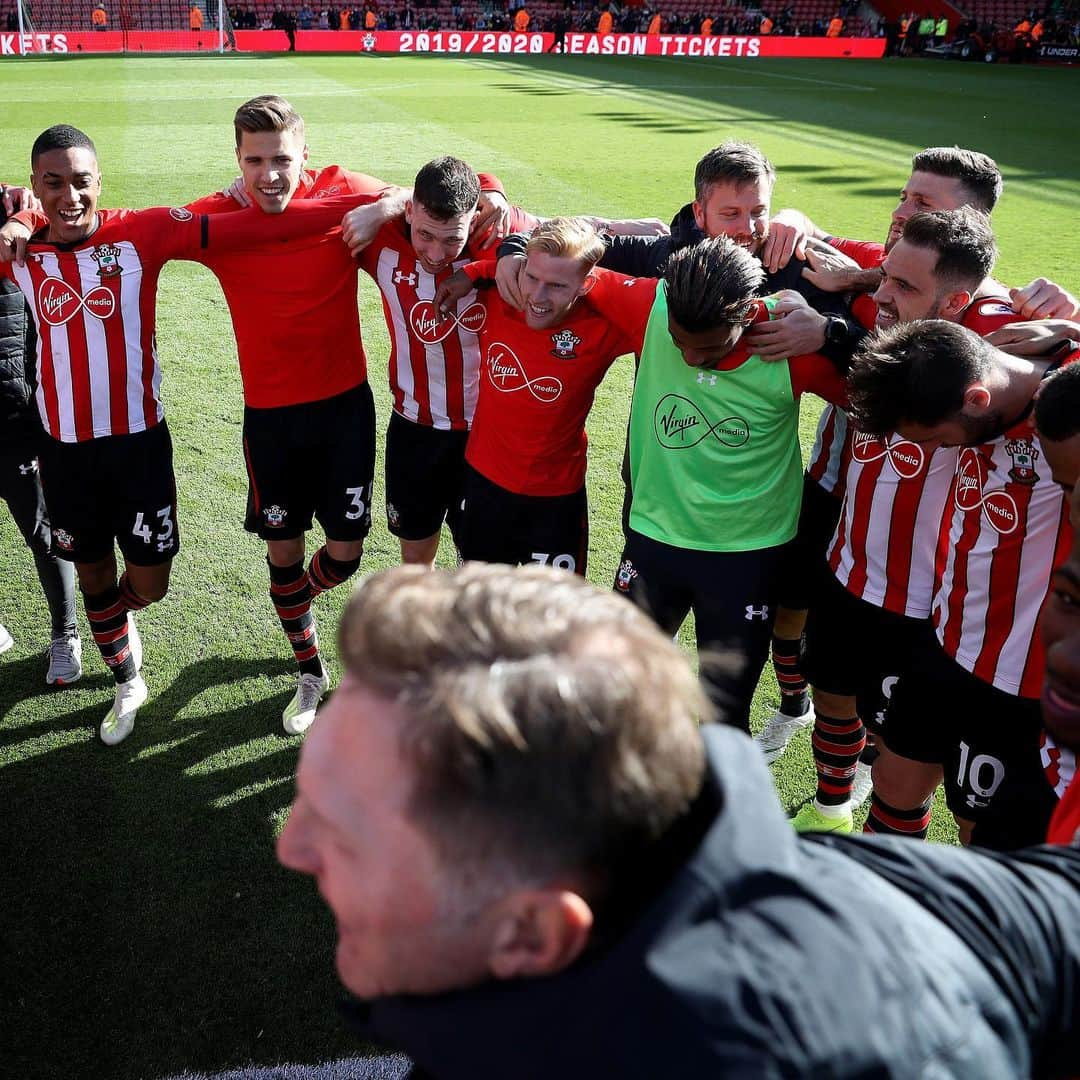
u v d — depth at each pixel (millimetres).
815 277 2586
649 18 36438
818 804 2805
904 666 2385
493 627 627
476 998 642
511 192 10430
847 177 11914
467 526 3059
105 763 2939
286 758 2986
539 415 2785
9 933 2352
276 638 3598
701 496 2445
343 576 3367
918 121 17016
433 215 2717
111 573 3033
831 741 2695
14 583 3859
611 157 12703
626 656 630
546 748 579
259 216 2891
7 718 3121
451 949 639
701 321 2121
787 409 2379
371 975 682
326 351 3049
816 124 16375
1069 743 1118
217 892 2496
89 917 2406
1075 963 755
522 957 631
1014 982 719
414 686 613
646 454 2527
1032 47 31781
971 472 2018
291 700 3262
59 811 2740
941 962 690
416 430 3287
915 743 2229
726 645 2518
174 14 32688
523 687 587
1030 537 1925
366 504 3250
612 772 596
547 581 682
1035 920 765
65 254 2768
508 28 36000
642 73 25578
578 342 2668
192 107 16516
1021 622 1979
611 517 4453
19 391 3012
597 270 2613
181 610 3730
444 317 3055
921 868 782
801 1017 610
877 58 33531
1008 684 2014
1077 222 9906
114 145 12453
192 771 2916
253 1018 2170
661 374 2439
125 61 26266
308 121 15180
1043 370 1850
